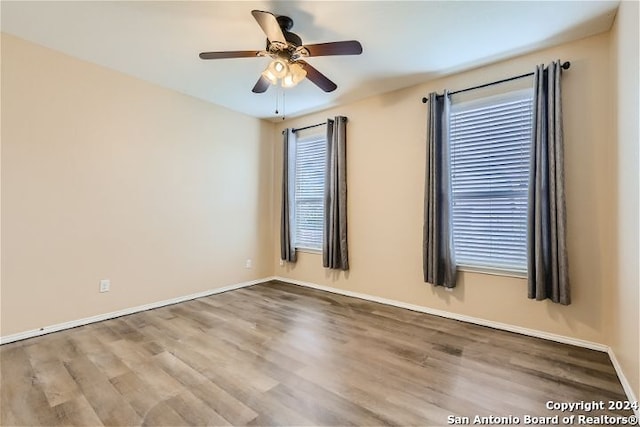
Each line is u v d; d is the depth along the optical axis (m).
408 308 3.69
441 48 2.83
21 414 1.79
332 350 2.60
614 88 2.37
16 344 2.68
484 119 3.18
